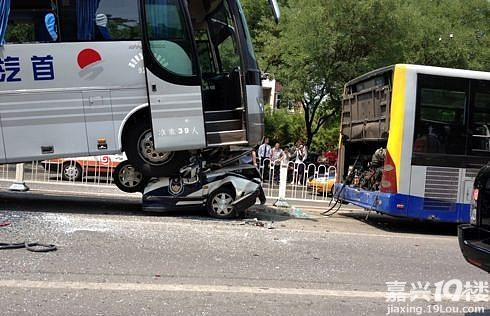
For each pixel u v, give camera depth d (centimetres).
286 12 2503
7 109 841
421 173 984
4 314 442
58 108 852
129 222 822
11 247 627
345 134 1216
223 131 905
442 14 2911
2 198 1018
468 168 1002
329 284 584
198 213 984
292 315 480
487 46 2741
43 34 849
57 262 588
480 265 477
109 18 862
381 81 1052
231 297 516
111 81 864
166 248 676
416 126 983
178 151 912
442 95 995
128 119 880
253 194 938
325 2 2269
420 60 2506
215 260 641
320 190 1388
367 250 770
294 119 3188
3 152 843
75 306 469
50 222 781
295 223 970
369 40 2269
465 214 999
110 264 594
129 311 466
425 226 1123
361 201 1073
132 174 953
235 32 912
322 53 2250
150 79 866
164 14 873
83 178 1322
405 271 665
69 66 852
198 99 881
